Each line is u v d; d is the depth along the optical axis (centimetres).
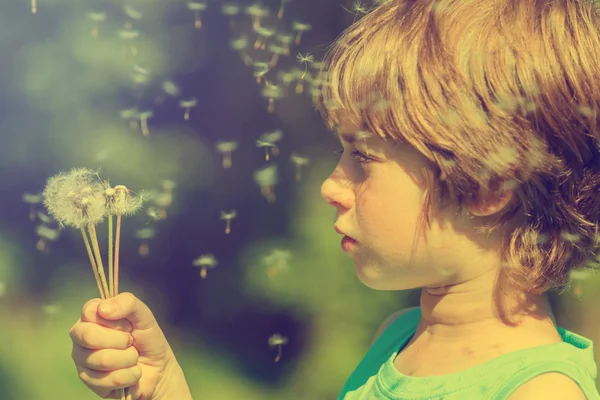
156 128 273
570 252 106
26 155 274
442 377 105
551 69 104
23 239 289
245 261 282
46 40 270
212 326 288
